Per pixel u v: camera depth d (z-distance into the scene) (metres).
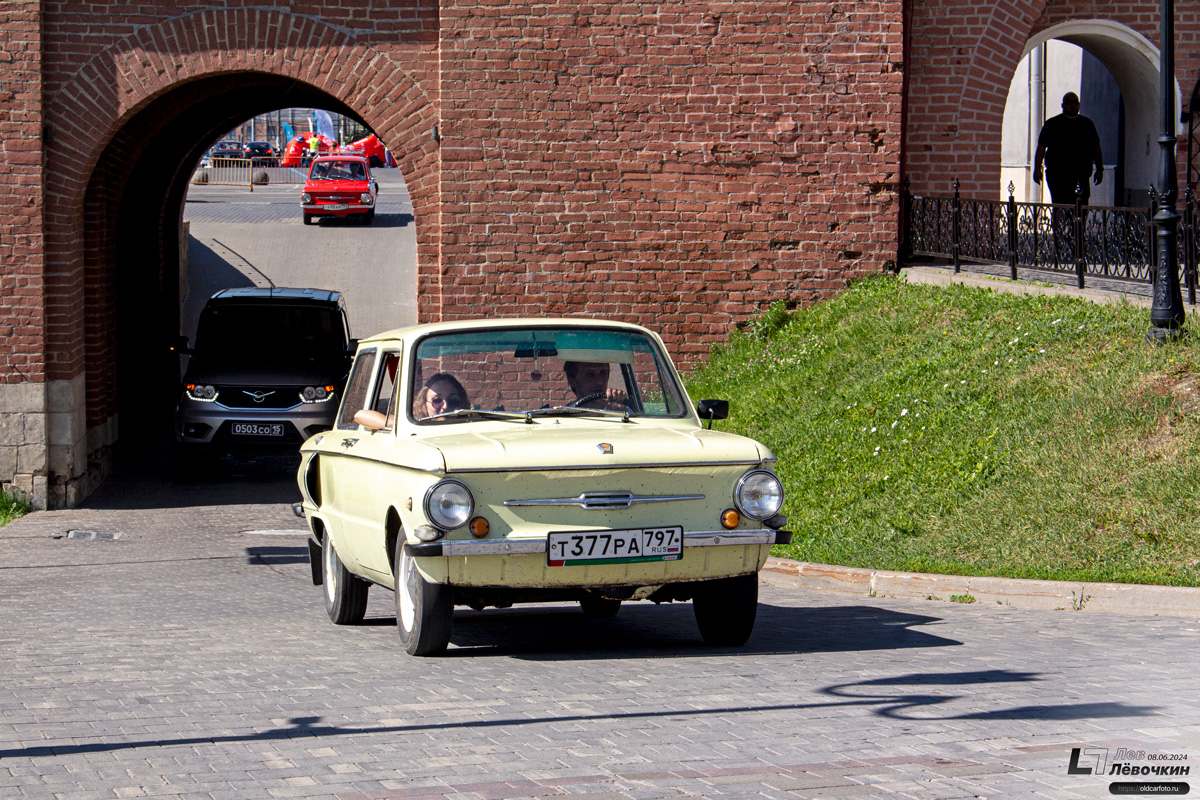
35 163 32.56
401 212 104.50
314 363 36.41
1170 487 19.03
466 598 13.98
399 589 14.77
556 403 15.24
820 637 15.60
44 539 29.22
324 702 12.00
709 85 34.00
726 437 14.52
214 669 14.12
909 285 32.62
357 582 17.41
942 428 23.70
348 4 33.47
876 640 15.29
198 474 37.53
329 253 83.56
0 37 32.28
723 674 13.09
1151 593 17.12
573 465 13.36
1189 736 10.19
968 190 36.59
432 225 34.19
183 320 66.38
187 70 33.31
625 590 13.97
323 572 18.55
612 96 33.84
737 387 31.58
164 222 47.41
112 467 38.84
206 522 31.27
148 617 19.06
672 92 33.94
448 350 15.35
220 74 34.94
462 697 12.05
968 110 36.41
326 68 33.62
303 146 157.38
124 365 42.06
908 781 8.97
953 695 11.86
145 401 44.88
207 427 35.69
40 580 23.95
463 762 9.68
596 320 16.11
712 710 11.34
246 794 8.95
